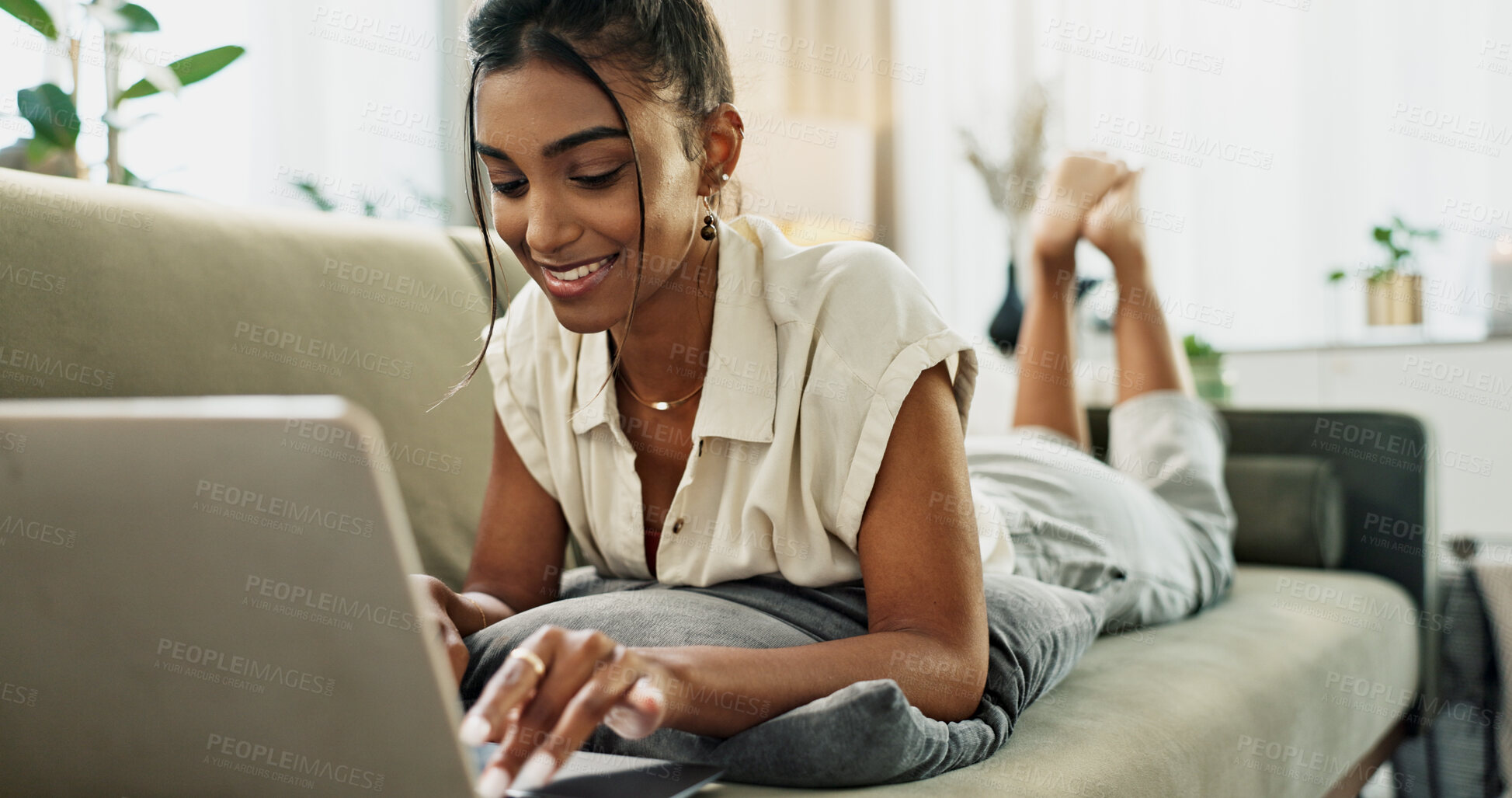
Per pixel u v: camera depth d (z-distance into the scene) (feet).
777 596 2.62
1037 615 2.85
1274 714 3.43
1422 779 5.44
